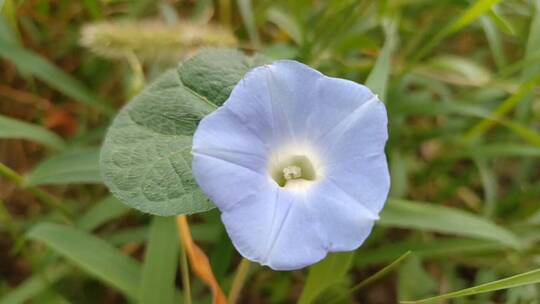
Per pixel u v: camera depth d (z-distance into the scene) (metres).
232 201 0.11
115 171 0.13
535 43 0.20
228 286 0.18
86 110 0.23
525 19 0.25
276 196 0.11
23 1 0.21
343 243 0.11
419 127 0.23
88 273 0.18
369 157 0.11
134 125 0.13
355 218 0.11
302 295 0.15
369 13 0.23
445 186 0.23
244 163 0.11
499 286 0.13
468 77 0.23
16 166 0.23
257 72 0.12
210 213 0.18
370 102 0.12
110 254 0.16
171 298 0.15
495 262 0.21
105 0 0.22
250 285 0.20
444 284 0.21
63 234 0.16
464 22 0.19
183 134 0.13
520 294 0.18
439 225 0.18
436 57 0.25
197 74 0.14
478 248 0.18
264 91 0.12
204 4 0.24
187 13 0.26
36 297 0.18
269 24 0.25
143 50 0.18
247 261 0.15
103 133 0.21
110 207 0.18
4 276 0.21
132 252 0.21
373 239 0.20
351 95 0.12
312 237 0.11
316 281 0.14
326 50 0.21
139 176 0.13
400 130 0.22
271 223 0.11
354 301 0.22
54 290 0.18
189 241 0.15
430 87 0.24
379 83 0.16
